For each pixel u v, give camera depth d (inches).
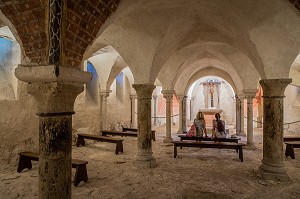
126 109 606.2
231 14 199.9
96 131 462.0
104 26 142.5
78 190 191.3
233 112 767.7
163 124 766.5
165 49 264.8
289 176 227.6
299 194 183.9
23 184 205.6
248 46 224.5
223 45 346.0
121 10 156.2
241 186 201.3
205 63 509.0
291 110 550.6
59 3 103.0
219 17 216.5
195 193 186.9
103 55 420.2
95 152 339.6
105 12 128.0
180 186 201.8
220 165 269.1
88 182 210.2
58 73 99.7
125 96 601.0
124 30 240.7
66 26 107.3
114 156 313.7
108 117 516.4
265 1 172.1
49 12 102.9
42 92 104.4
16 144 280.4
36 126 306.5
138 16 219.9
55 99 105.2
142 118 260.2
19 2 103.7
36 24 105.2
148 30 234.7
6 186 200.7
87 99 459.8
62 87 104.3
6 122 270.7
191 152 339.9
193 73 549.0
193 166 264.1
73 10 109.7
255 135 522.0
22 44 109.6
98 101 475.2
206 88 804.6
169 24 229.8
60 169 108.0
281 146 215.0
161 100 765.9
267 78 210.7
